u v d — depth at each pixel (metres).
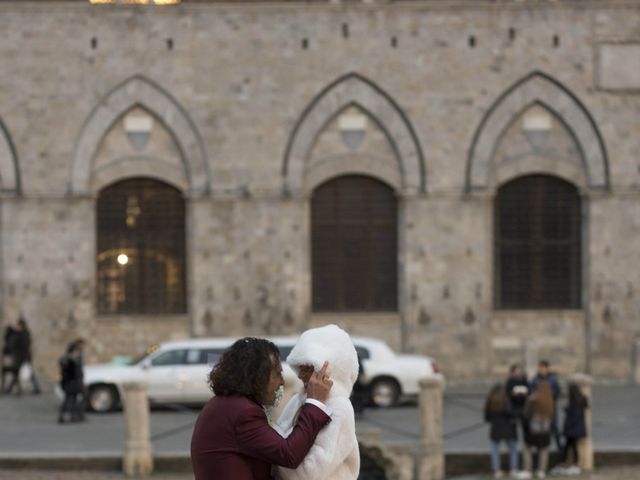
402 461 36.16
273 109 52.56
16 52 52.12
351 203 53.25
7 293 52.19
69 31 52.22
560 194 53.28
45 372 52.38
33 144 52.19
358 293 53.34
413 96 52.69
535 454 37.25
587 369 53.19
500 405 35.69
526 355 52.44
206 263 52.59
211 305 52.66
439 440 36.34
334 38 52.53
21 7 52.03
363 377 44.91
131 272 53.00
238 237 52.69
